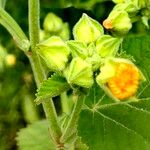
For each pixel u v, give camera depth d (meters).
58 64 0.16
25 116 0.27
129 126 0.18
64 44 0.16
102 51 0.16
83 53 0.16
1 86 0.27
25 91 0.27
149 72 0.18
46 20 0.23
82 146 0.21
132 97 0.15
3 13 0.18
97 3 0.25
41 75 0.18
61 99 0.24
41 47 0.16
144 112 0.18
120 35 0.18
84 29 0.16
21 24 0.27
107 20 0.18
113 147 0.18
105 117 0.18
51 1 0.26
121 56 0.16
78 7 0.25
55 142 0.19
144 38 0.19
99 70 0.16
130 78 0.14
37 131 0.26
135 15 0.19
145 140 0.18
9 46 0.27
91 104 0.18
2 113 0.28
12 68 0.27
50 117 0.18
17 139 0.26
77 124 0.18
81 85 0.15
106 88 0.15
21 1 0.27
